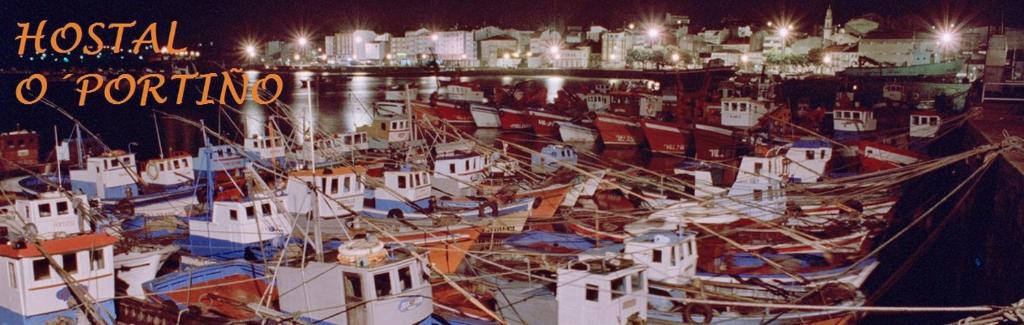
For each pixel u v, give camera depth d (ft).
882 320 81.92
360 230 83.41
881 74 404.77
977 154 98.48
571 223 99.40
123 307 66.08
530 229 105.29
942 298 88.33
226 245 82.99
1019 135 111.86
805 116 205.26
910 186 121.60
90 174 115.85
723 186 111.55
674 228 85.35
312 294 62.28
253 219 82.12
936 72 427.33
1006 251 74.18
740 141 174.70
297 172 93.09
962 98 242.17
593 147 212.64
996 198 84.38
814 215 96.27
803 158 119.55
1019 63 180.96
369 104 361.10
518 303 65.72
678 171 122.42
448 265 84.74
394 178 96.32
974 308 47.32
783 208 96.48
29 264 59.47
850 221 93.50
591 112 221.87
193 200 106.22
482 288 72.49
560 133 228.84
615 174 116.67
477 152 125.08
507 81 577.43
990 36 174.40
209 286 67.92
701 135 183.11
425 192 98.48
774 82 301.63
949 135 164.86
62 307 61.21
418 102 257.75
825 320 63.41
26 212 84.94
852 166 145.59
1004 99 165.99
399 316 60.64
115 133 263.49
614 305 58.85
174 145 231.71
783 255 86.17
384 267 59.67
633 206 115.85
